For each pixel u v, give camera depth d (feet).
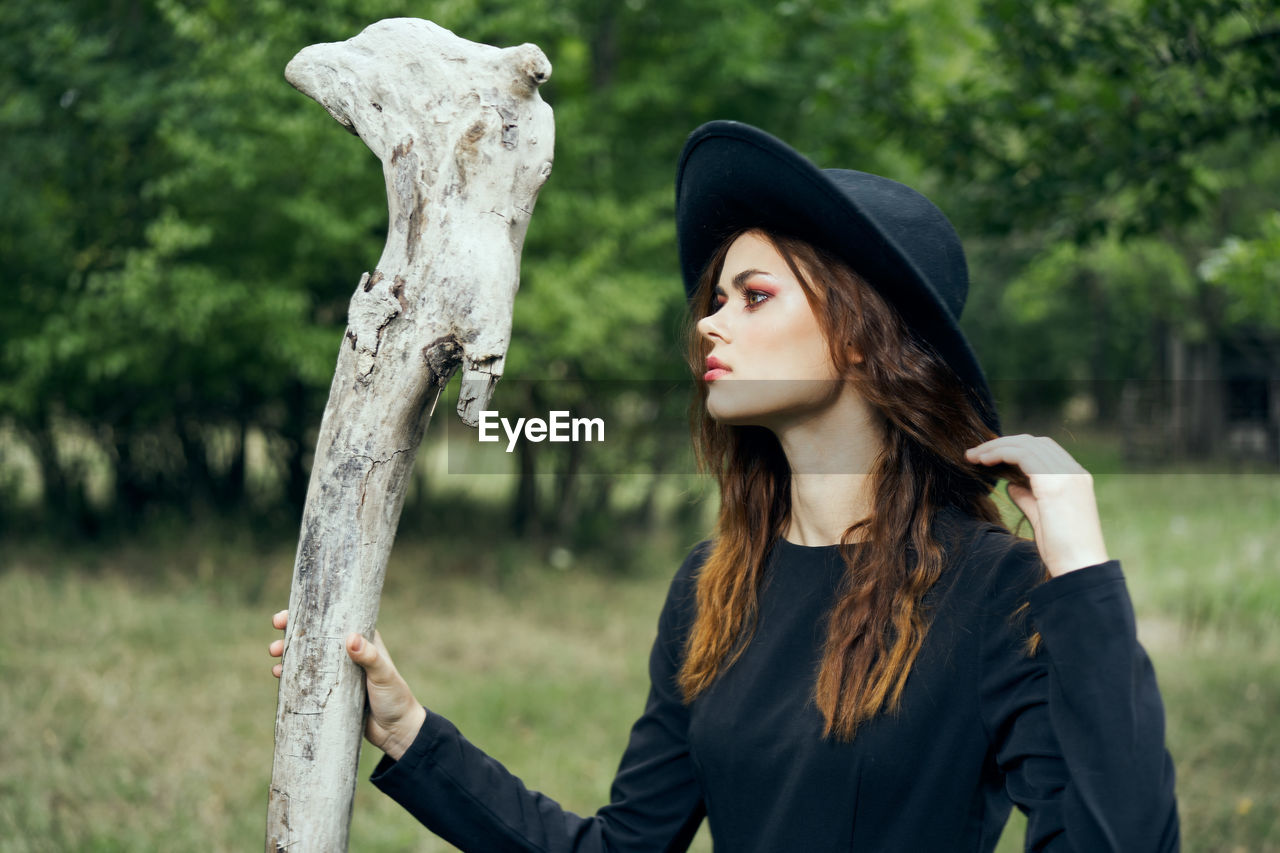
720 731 4.06
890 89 15.39
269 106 24.64
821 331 3.93
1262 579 26.32
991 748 3.65
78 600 22.53
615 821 4.55
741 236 4.16
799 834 3.76
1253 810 12.55
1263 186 42.98
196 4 26.43
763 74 27.61
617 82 29.89
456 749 4.17
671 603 4.76
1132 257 47.03
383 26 3.82
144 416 29.58
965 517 4.03
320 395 31.94
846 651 3.78
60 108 26.63
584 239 27.63
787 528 4.41
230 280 25.49
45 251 27.30
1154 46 13.17
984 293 55.72
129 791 13.07
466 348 3.62
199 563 27.32
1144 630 22.31
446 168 3.66
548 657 21.40
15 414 28.37
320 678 3.70
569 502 31.24
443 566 28.89
